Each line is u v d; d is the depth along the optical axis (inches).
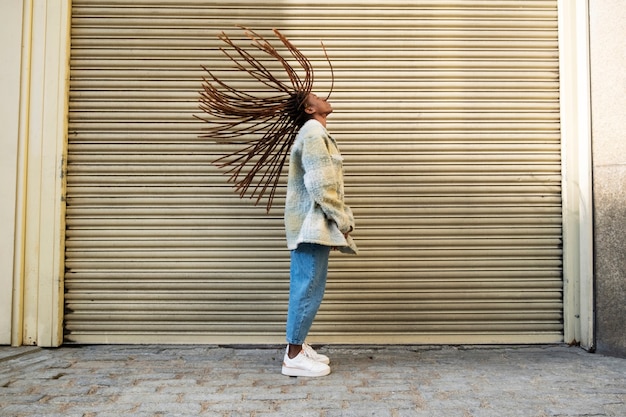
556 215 147.8
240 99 129.6
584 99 142.9
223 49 145.3
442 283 145.3
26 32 143.2
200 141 145.2
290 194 119.0
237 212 144.6
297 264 116.6
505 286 145.9
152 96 145.3
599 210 139.5
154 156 144.9
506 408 97.4
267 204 144.6
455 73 147.4
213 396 103.7
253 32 146.2
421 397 103.0
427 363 127.8
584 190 142.7
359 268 144.6
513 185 147.1
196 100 145.6
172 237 144.5
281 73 145.6
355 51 146.6
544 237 147.3
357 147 145.6
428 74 146.8
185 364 126.5
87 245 144.0
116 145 144.9
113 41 145.3
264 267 144.3
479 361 129.9
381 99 146.8
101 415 93.9
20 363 126.3
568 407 98.0
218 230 144.6
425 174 146.3
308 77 130.7
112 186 144.7
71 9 145.5
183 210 144.4
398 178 145.8
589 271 140.9
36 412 95.1
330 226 113.8
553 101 148.5
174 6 145.9
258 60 145.3
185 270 144.5
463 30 147.7
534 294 146.6
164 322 144.3
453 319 145.6
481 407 97.9
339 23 146.2
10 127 142.4
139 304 143.9
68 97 144.7
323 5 146.6
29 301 142.4
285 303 144.4
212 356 134.0
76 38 145.4
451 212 145.9
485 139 146.9
